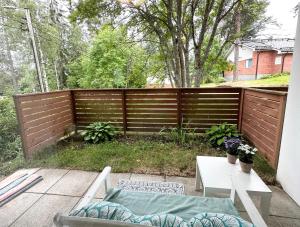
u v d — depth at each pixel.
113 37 6.90
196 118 3.95
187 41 5.59
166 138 3.82
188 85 5.69
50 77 10.77
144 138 3.94
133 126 4.15
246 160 1.79
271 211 1.82
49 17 9.32
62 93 3.90
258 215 1.07
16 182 2.36
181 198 1.42
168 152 3.19
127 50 7.19
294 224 1.66
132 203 1.35
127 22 6.01
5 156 3.06
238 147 1.89
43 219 1.75
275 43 10.71
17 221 1.74
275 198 2.02
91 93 4.14
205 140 3.69
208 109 3.88
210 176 1.75
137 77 7.42
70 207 1.91
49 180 2.42
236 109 3.81
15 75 8.23
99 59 7.19
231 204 1.36
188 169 2.64
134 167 2.70
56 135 3.72
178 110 3.93
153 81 7.71
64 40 10.62
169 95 3.90
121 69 7.21
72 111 4.25
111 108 4.14
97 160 2.91
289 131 2.07
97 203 0.98
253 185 1.60
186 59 5.64
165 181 2.37
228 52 8.35
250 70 11.51
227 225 0.85
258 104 3.01
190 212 1.25
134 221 0.88
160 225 0.88
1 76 7.61
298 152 1.90
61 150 3.35
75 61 10.32
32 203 1.98
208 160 2.09
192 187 2.24
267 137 2.71
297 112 1.92
